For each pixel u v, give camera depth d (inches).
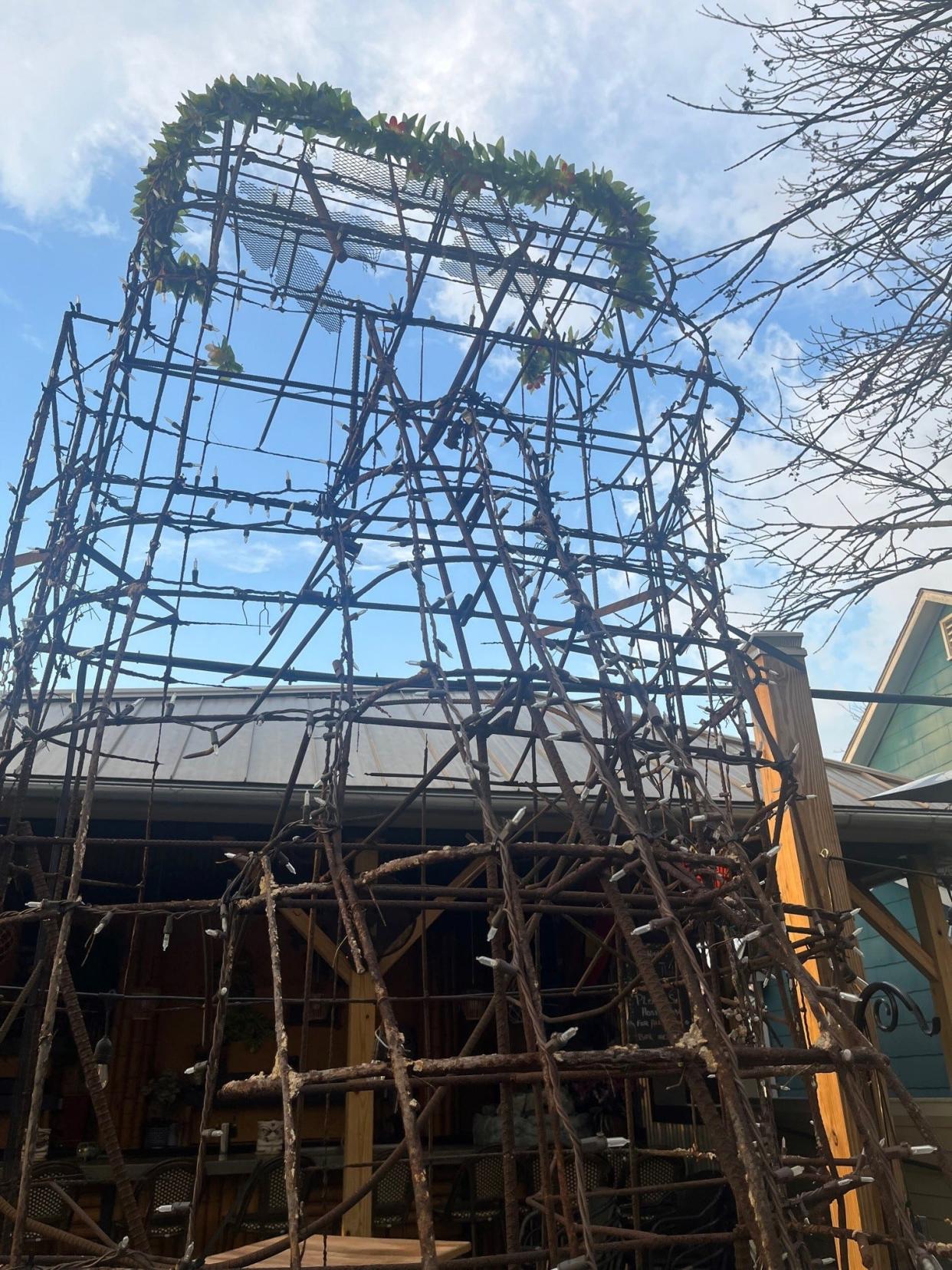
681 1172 256.7
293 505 159.0
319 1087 78.4
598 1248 87.7
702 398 163.9
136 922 158.2
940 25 172.6
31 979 147.6
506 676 119.5
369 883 98.0
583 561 149.0
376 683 186.5
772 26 182.5
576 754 302.7
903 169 177.9
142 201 153.0
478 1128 265.3
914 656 511.8
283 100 145.7
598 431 174.1
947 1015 273.3
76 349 162.1
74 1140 271.6
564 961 323.6
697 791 124.7
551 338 165.2
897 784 353.4
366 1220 220.2
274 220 153.9
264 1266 121.2
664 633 149.9
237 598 160.7
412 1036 317.1
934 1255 78.7
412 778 257.1
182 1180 234.2
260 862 112.3
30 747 147.0
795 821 138.7
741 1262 131.7
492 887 120.0
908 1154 79.4
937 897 290.2
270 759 267.9
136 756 257.3
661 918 81.3
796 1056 79.4
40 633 143.2
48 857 247.4
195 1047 294.7
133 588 134.0
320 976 312.3
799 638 223.0
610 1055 74.1
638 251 165.8
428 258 151.4
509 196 158.1
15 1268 96.9
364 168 154.9
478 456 122.3
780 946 88.5
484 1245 249.6
